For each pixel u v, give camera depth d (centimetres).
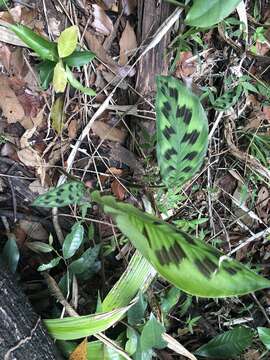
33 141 40
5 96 38
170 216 43
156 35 40
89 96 41
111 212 29
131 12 42
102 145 42
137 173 42
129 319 38
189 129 33
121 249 42
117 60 41
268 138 46
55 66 36
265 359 46
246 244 47
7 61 38
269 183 46
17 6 38
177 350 39
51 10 39
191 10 39
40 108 39
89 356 38
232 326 47
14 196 40
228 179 46
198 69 44
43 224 41
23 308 33
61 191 35
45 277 39
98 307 37
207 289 27
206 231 46
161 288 43
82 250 41
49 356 34
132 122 42
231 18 43
